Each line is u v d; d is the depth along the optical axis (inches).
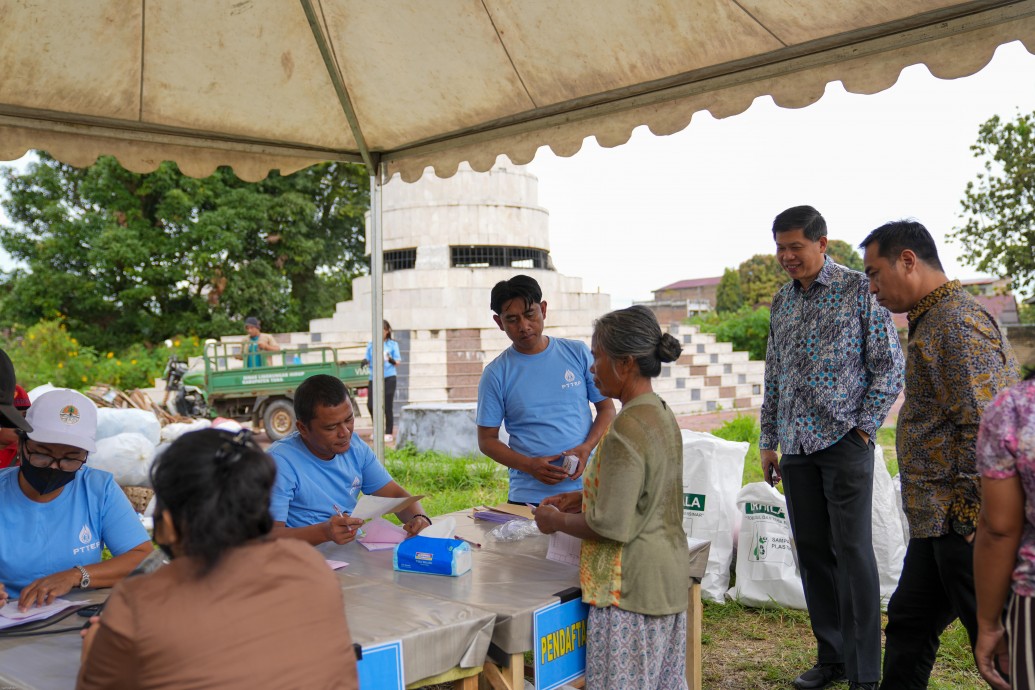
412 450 407.5
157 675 59.5
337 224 978.7
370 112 195.2
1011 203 703.7
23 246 856.9
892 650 122.0
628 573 101.0
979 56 121.0
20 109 163.3
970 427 108.2
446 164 199.6
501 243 671.8
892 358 138.6
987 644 84.0
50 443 103.3
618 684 100.4
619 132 165.6
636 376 103.3
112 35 156.0
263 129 194.1
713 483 198.4
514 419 152.6
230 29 164.6
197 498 62.8
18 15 144.6
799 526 149.3
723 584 195.5
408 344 597.6
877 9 124.7
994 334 109.8
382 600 99.8
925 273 114.2
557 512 110.5
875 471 187.2
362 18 166.2
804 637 176.1
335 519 118.5
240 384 537.0
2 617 95.2
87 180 840.9
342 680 66.9
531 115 177.9
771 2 129.3
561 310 660.7
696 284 2652.6
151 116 178.7
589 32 151.3
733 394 707.4
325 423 128.3
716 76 149.5
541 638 99.9
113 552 112.3
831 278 143.5
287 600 64.9
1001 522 80.4
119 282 869.2
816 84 138.5
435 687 155.9
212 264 851.4
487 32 160.1
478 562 118.7
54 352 684.1
